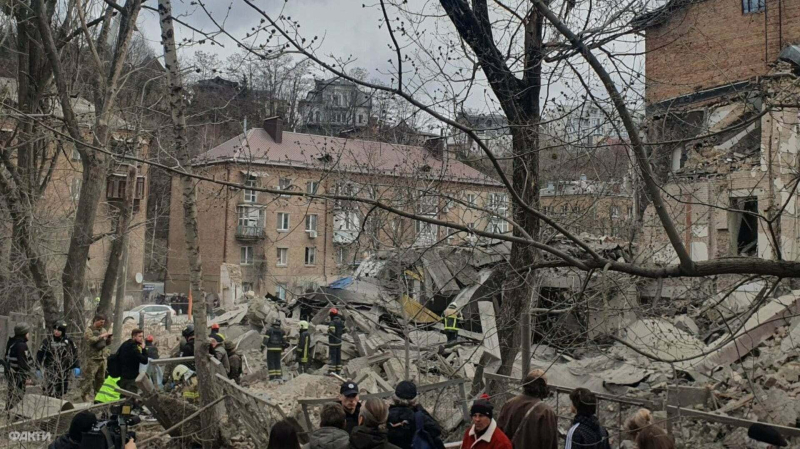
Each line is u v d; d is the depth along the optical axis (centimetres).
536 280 1166
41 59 1803
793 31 2398
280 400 1320
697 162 2116
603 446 666
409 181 1421
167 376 1514
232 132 3597
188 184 1087
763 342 1401
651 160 958
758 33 2408
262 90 3284
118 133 1930
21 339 1192
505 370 1129
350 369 1762
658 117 973
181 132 1068
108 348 1398
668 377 1334
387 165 1708
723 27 2461
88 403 1206
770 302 1457
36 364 1205
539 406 677
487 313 1894
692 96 1000
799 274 703
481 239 1291
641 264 983
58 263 2233
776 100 891
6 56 1917
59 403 1078
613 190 1284
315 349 2097
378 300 2061
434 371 1686
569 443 656
